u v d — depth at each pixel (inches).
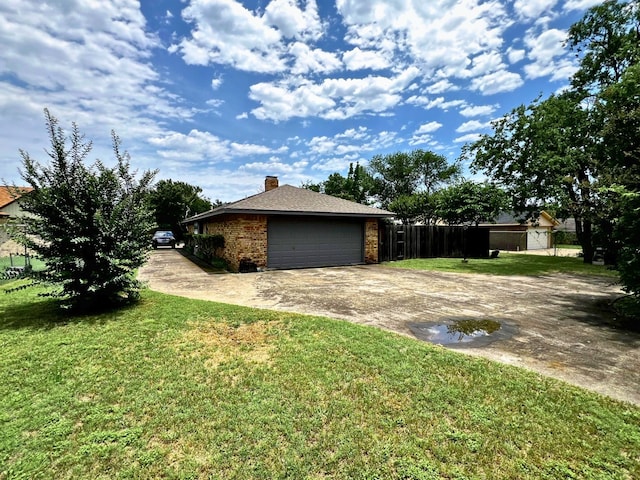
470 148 597.6
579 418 100.6
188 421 98.7
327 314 213.9
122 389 116.6
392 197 1624.0
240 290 292.0
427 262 533.3
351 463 82.7
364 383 120.4
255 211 399.9
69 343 158.4
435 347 154.5
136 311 212.2
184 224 986.1
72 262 199.8
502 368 133.1
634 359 145.6
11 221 201.3
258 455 85.1
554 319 207.5
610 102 317.7
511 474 79.4
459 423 98.2
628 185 226.8
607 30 491.2
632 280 206.1
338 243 488.4
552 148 495.8
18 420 98.5
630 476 78.9
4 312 213.3
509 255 697.0
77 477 77.9
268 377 125.0
